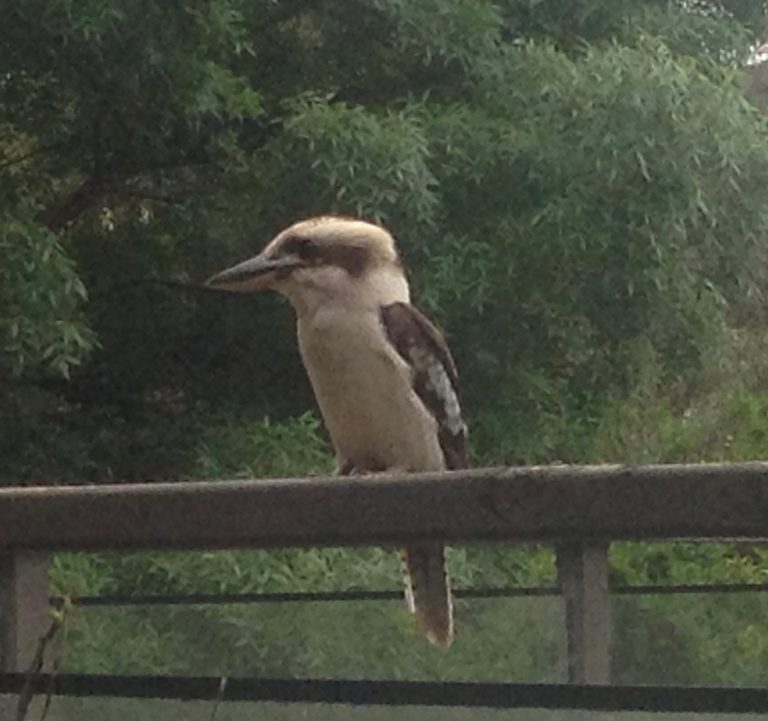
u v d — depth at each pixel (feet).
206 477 24.29
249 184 24.97
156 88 22.86
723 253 26.78
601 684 6.57
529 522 6.35
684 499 5.97
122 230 27.27
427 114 24.47
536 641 10.53
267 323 26.73
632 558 20.67
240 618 14.40
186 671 14.32
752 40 30.50
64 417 27.40
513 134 24.29
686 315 26.37
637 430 29.17
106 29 21.72
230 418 26.35
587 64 24.41
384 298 11.35
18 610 7.84
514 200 24.77
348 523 6.80
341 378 11.27
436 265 23.68
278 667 14.44
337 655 13.88
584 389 27.55
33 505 7.55
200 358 27.89
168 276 27.12
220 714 7.27
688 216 24.17
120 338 27.63
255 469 24.04
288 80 26.32
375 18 25.25
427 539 6.63
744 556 22.09
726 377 31.76
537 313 25.38
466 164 24.45
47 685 7.53
